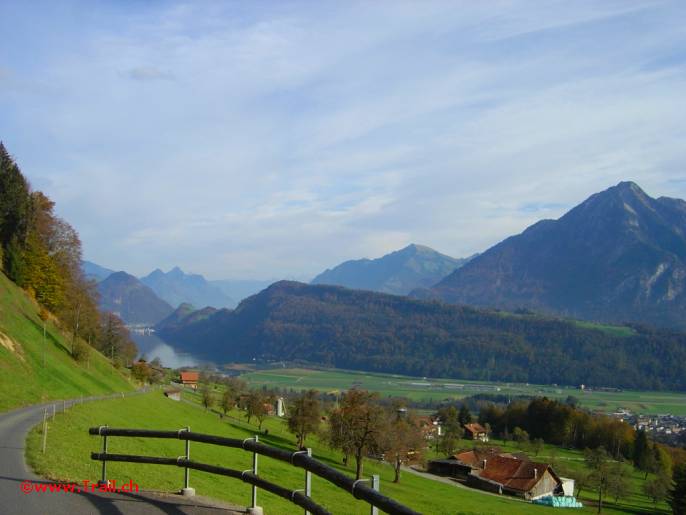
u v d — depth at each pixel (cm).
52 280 10156
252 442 1302
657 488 10025
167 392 12338
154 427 5853
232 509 1357
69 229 11419
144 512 1309
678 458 14562
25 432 2858
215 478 3269
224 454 5416
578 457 14162
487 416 19125
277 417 15175
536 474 9625
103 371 10175
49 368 6988
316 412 9144
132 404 7425
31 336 7788
